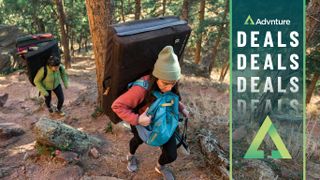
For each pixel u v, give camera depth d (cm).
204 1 2247
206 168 426
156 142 340
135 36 310
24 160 446
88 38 3569
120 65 314
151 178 412
